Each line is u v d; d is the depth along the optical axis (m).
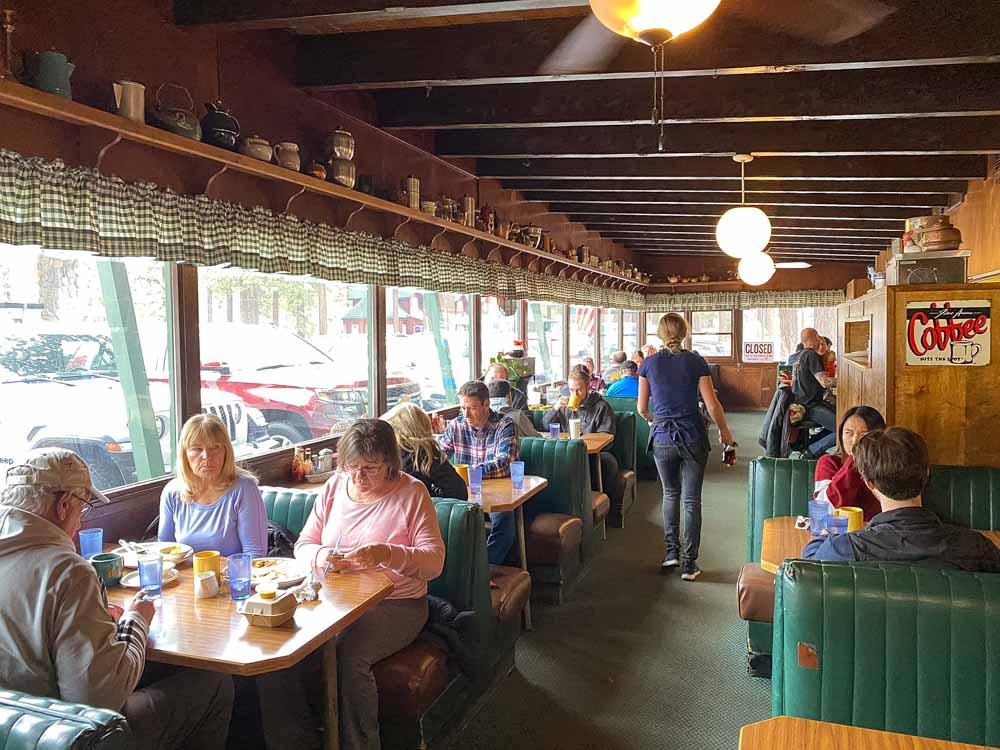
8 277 2.64
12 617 1.63
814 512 2.69
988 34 2.91
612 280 11.02
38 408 2.76
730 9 3.20
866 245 10.29
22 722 1.27
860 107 3.91
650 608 3.94
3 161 2.24
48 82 2.29
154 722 1.93
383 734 2.48
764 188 6.73
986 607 1.71
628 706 2.90
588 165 6.04
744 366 13.58
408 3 2.74
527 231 7.03
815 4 3.12
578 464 4.39
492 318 7.40
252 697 2.50
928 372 3.26
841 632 1.79
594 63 3.39
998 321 3.15
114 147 2.66
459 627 2.64
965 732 1.71
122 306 3.07
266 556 2.65
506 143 5.27
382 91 4.49
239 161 3.03
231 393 3.72
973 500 3.10
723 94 4.05
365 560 2.31
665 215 7.99
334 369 4.65
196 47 3.10
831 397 7.12
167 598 2.14
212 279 3.58
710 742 2.64
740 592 3.06
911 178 5.86
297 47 3.73
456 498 3.23
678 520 4.53
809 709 1.82
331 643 2.16
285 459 3.88
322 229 3.84
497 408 5.17
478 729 2.73
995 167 5.60
